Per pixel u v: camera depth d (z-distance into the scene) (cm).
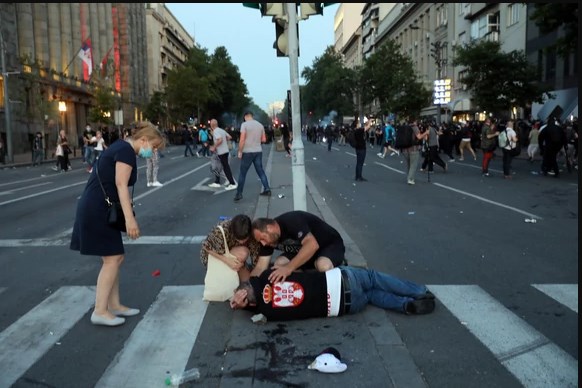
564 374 391
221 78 9612
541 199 1272
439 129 2731
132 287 605
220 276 545
